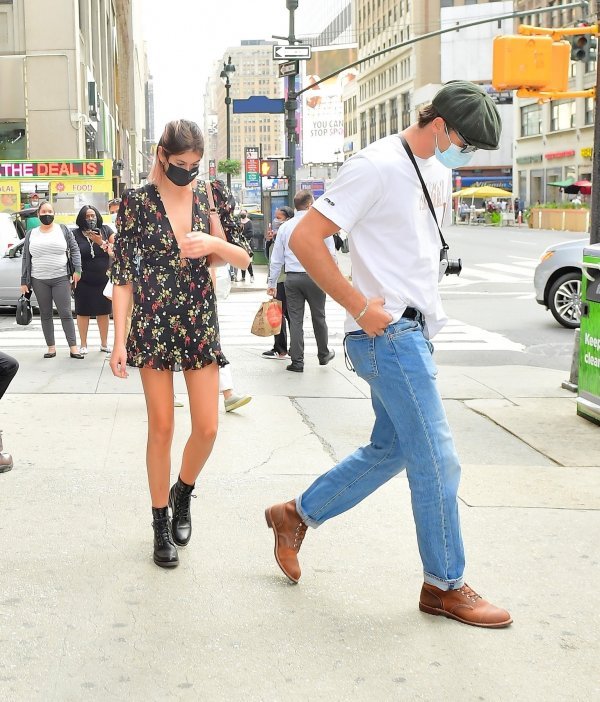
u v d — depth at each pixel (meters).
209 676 3.02
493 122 3.20
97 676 3.00
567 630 3.39
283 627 3.39
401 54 104.81
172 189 3.83
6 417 6.99
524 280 22.36
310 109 76.50
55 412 7.20
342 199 3.27
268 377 9.25
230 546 4.21
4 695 2.88
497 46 11.17
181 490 4.13
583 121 62.00
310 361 10.41
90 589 3.70
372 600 3.64
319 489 3.74
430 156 3.35
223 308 16.88
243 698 2.88
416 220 3.35
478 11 88.56
